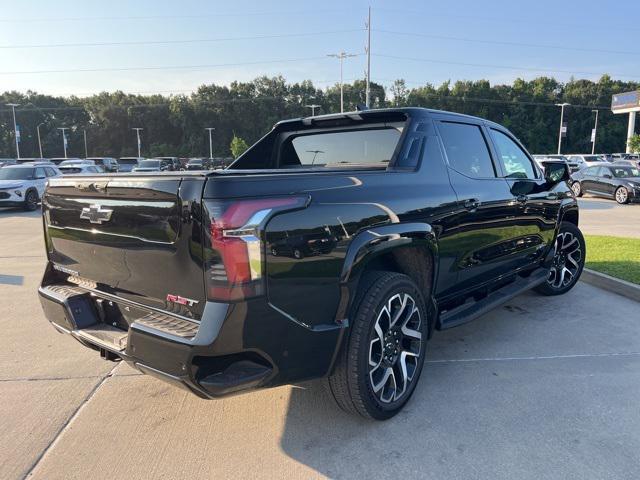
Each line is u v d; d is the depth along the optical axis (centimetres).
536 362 380
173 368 227
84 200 280
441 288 349
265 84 11194
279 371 240
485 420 298
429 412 308
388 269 322
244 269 217
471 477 247
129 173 255
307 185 248
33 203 1762
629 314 490
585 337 431
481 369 370
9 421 306
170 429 296
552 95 9831
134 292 265
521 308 512
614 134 9631
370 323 272
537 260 490
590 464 255
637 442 274
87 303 295
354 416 303
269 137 449
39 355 410
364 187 278
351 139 400
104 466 261
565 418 299
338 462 261
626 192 1745
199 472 255
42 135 10806
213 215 216
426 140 344
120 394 341
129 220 252
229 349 220
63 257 310
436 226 322
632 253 724
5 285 645
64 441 284
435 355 397
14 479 251
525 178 460
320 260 246
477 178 381
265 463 262
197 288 228
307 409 316
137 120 10925
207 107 10750
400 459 262
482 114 9850
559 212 503
